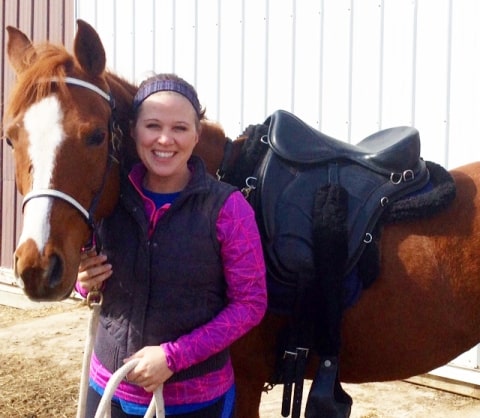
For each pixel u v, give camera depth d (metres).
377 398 3.91
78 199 1.72
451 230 2.15
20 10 6.41
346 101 4.28
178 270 1.73
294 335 2.07
